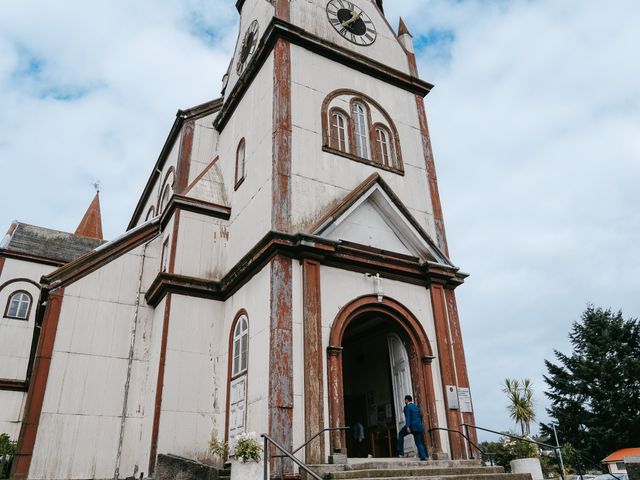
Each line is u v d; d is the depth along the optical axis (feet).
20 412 76.74
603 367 138.51
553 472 64.34
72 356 48.16
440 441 43.19
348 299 44.78
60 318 49.03
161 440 43.88
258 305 44.21
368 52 62.23
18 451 43.21
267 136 51.21
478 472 38.42
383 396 53.47
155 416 44.62
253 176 52.47
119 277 53.21
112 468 46.01
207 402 47.11
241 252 51.19
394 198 51.47
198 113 67.62
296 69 54.24
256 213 49.62
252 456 33.01
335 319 43.14
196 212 55.11
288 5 57.77
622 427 128.47
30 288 87.76
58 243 95.50
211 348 49.42
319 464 36.78
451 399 45.21
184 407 45.96
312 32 58.29
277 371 38.83
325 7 61.36
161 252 56.29
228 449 41.93
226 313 50.65
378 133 57.62
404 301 48.01
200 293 51.06
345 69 58.54
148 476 42.27
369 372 56.29
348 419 57.57
